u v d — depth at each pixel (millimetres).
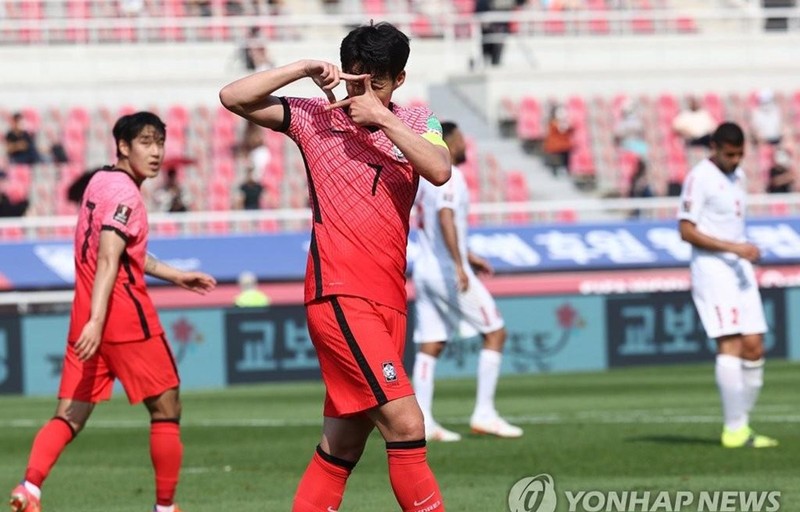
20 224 73250
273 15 107812
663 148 104250
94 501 31672
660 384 63688
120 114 99438
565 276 78500
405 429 20750
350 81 20484
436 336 42844
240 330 70312
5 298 69688
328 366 21141
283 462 38250
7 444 44688
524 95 106000
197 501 30953
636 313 75250
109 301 26734
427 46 108688
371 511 29172
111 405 60656
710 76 109500
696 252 38812
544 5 112438
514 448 39781
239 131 98500
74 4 104562
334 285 20797
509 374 73125
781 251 81312
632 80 108000
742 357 39469
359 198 20859
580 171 100938
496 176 97938
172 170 85000
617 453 38000
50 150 94125
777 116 105250
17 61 101562
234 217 75875
